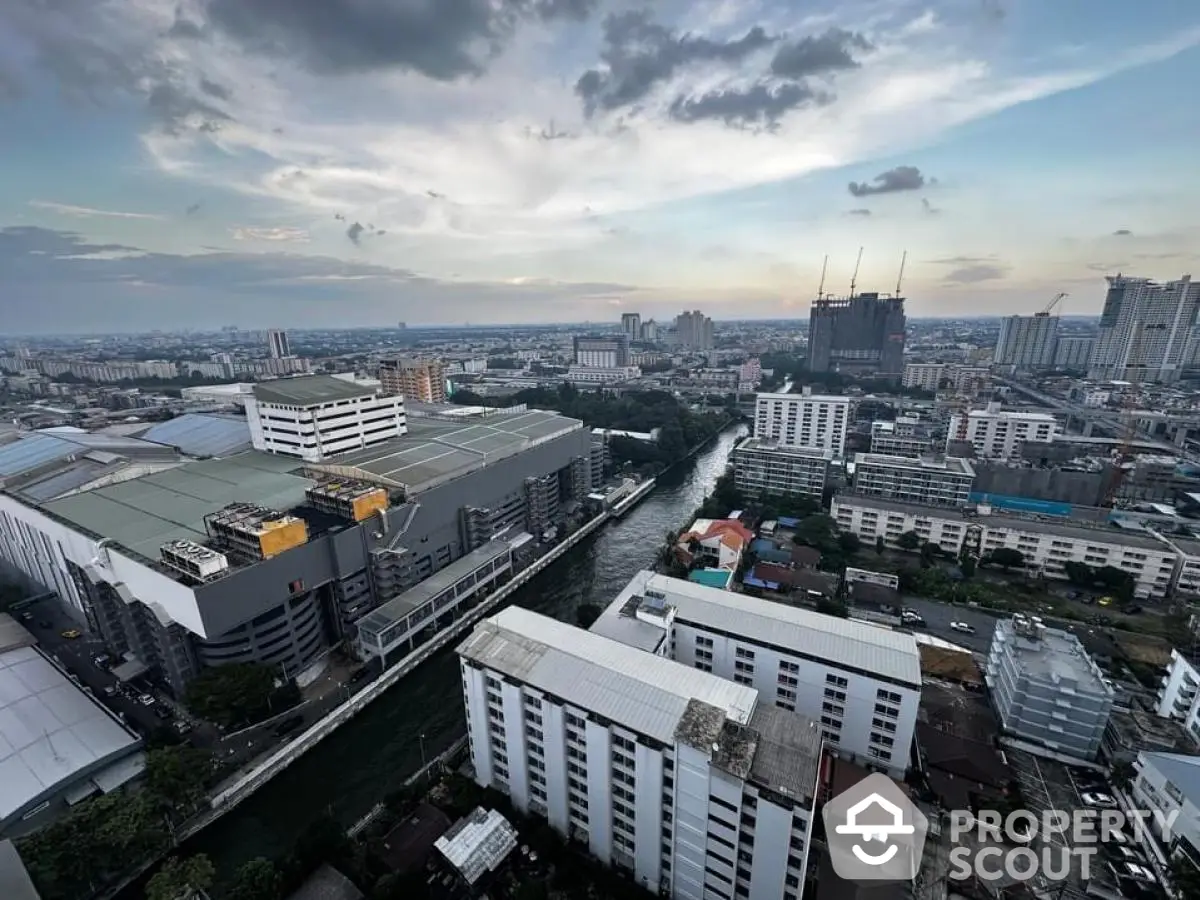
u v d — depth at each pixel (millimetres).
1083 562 126625
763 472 181375
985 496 176750
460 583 117312
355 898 59562
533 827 67625
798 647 77562
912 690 70500
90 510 112188
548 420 186250
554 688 62625
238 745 82562
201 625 82812
